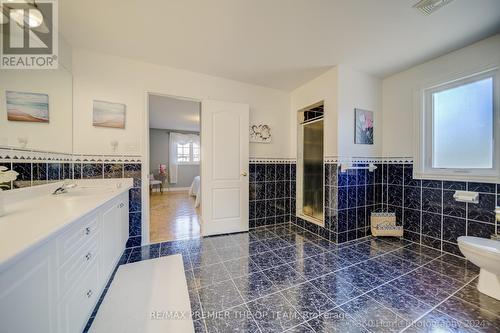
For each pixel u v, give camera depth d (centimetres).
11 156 142
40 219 95
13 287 65
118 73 235
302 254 228
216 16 170
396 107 279
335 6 159
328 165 272
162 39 202
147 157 251
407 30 189
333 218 264
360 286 167
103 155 229
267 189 330
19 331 67
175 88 262
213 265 203
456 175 224
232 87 300
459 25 181
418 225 257
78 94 218
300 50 223
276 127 337
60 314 91
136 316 134
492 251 143
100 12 164
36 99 168
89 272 122
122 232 207
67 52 207
